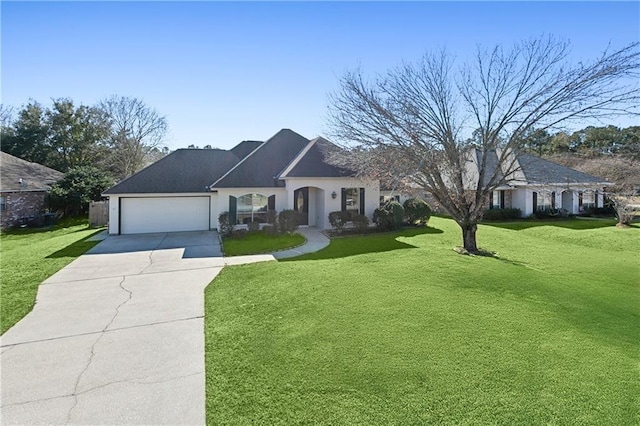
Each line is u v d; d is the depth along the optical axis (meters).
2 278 10.21
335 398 4.34
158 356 5.55
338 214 18.62
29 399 4.44
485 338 5.93
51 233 20.62
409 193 16.59
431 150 13.34
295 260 12.34
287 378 4.82
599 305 7.67
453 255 12.95
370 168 14.73
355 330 6.30
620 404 4.14
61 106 37.81
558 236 18.89
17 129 36.56
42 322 6.98
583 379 4.68
